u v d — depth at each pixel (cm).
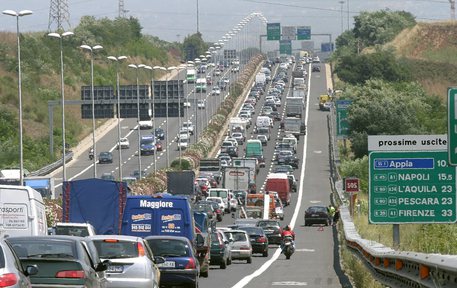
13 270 3869
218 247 10388
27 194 7581
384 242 8000
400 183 6969
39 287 4519
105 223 10169
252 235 13012
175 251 7175
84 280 4562
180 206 8756
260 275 9294
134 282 5678
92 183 10181
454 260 3497
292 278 8756
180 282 7131
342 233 13038
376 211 6969
